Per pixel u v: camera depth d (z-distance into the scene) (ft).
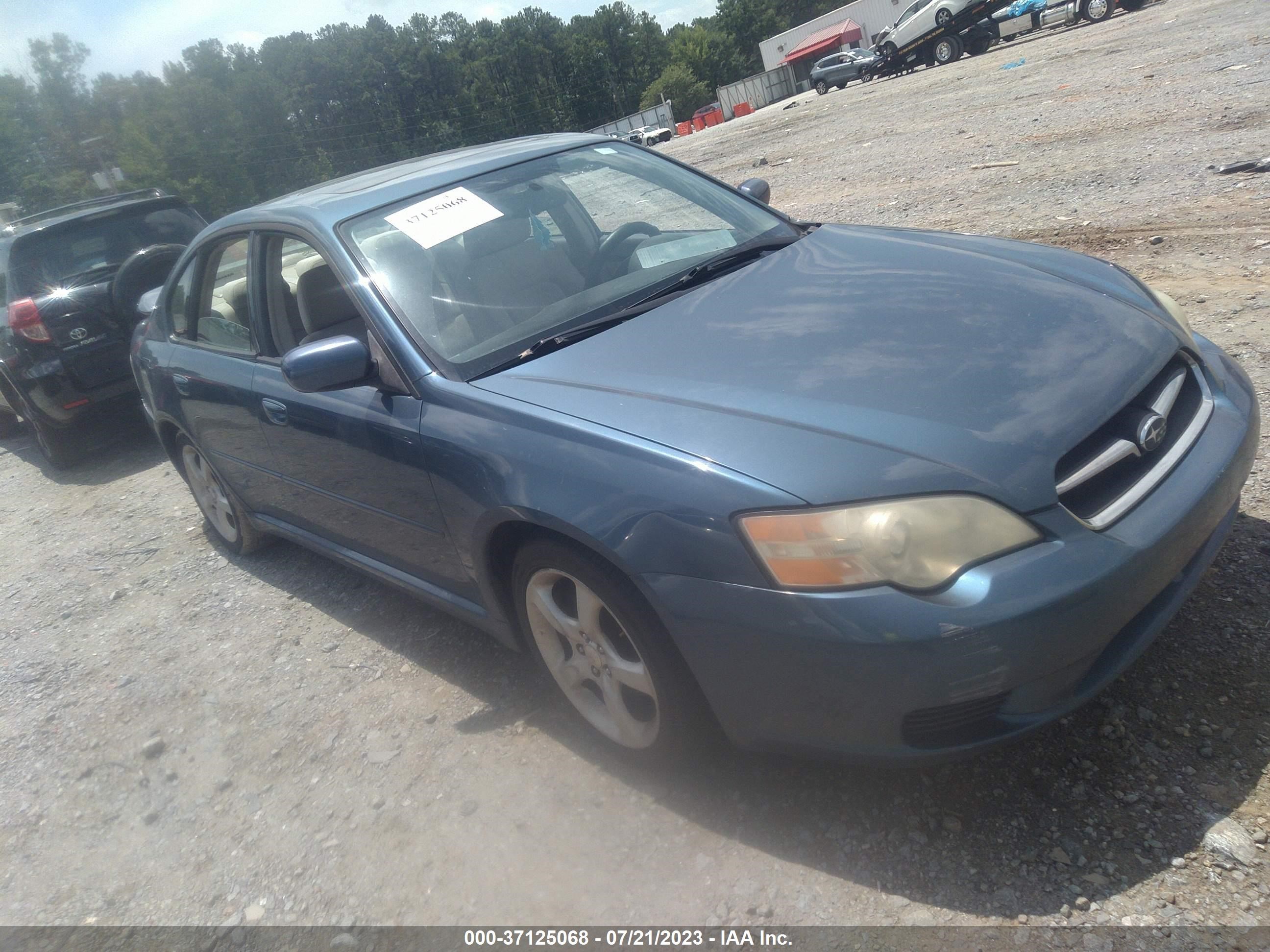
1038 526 6.55
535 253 10.63
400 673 11.27
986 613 6.23
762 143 63.57
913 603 6.28
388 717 10.47
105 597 15.56
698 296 9.71
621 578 7.60
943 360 7.63
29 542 19.26
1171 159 25.58
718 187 12.79
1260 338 13.83
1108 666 7.04
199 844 9.24
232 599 14.40
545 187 11.54
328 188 12.24
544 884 7.73
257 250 11.88
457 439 8.68
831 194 33.63
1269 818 6.79
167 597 14.99
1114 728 7.86
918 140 41.47
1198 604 8.99
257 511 14.03
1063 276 9.18
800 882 7.20
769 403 7.41
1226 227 19.02
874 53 100.94
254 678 11.98
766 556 6.61
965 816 7.43
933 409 7.06
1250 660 8.18
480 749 9.54
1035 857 6.95
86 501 21.03
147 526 18.42
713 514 6.83
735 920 7.03
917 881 6.99
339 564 12.59
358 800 9.27
